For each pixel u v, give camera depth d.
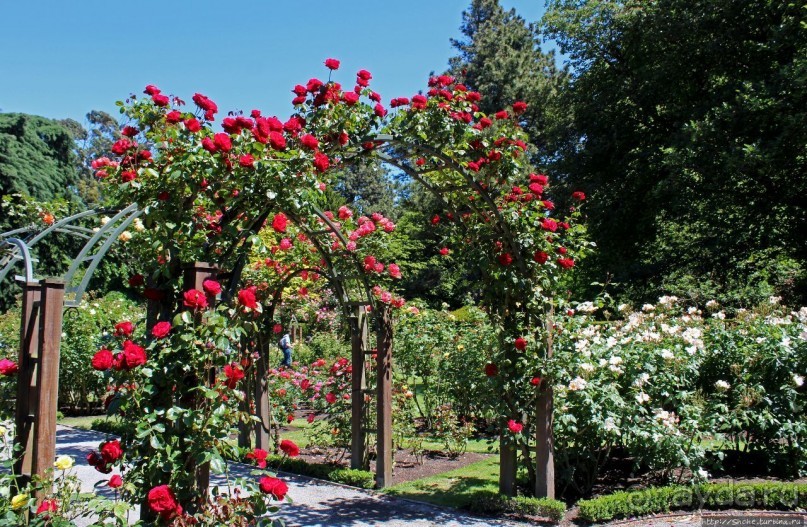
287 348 11.50
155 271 3.41
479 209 5.16
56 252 16.36
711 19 14.45
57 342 3.58
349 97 4.64
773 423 5.51
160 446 3.00
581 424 5.15
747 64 14.37
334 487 5.87
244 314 3.34
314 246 6.39
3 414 3.90
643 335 5.81
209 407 3.14
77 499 3.23
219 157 3.54
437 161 5.15
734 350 5.95
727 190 13.76
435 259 19.45
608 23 17.44
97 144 46.53
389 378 5.95
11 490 3.54
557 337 5.21
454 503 5.27
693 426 5.12
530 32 28.52
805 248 13.66
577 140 18.53
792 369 5.59
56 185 19.53
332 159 4.81
